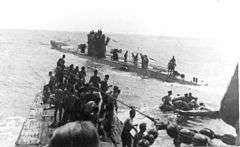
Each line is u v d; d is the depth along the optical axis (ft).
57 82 72.23
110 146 42.83
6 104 103.35
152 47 517.96
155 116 85.05
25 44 359.05
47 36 617.21
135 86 131.13
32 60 208.33
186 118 83.51
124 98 111.65
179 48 555.69
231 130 74.64
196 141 32.04
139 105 101.55
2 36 535.19
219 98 119.24
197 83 157.17
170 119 82.12
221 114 19.42
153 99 111.55
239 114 18.80
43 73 164.55
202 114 85.05
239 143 18.92
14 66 182.19
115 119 59.62
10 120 86.58
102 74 151.64
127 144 39.19
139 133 36.65
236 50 20.53
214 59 353.31
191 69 253.03
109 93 47.78
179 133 35.14
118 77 147.13
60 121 50.16
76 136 4.52
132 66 162.91
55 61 205.98
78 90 45.50
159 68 175.42
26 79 146.61
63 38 560.20
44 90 74.95
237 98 18.78
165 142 58.90
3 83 134.72
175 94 123.65
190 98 92.58
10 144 67.15
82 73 66.18
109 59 181.68
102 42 181.98
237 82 19.16
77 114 40.40
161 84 139.64
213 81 173.17
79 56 196.03
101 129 45.78
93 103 34.22
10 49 285.23
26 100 110.22
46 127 52.01
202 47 628.28
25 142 43.55
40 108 66.64
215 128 75.20
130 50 408.67
